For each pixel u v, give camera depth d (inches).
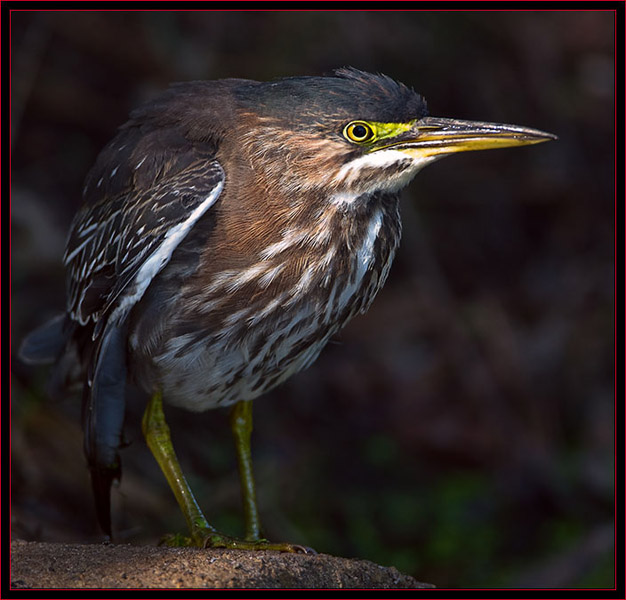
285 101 285.7
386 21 590.6
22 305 452.8
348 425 511.8
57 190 504.7
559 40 642.2
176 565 243.4
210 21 545.3
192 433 448.8
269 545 278.8
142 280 279.6
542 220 613.3
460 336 550.6
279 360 302.8
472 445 511.8
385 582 260.7
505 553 471.5
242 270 284.0
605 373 557.0
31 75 501.4
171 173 288.7
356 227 290.7
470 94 609.6
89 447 297.4
